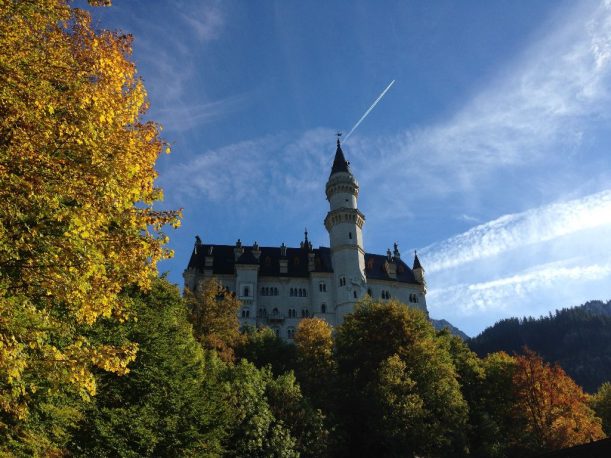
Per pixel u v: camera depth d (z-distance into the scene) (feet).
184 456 87.25
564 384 174.40
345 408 161.89
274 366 211.20
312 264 374.43
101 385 85.56
